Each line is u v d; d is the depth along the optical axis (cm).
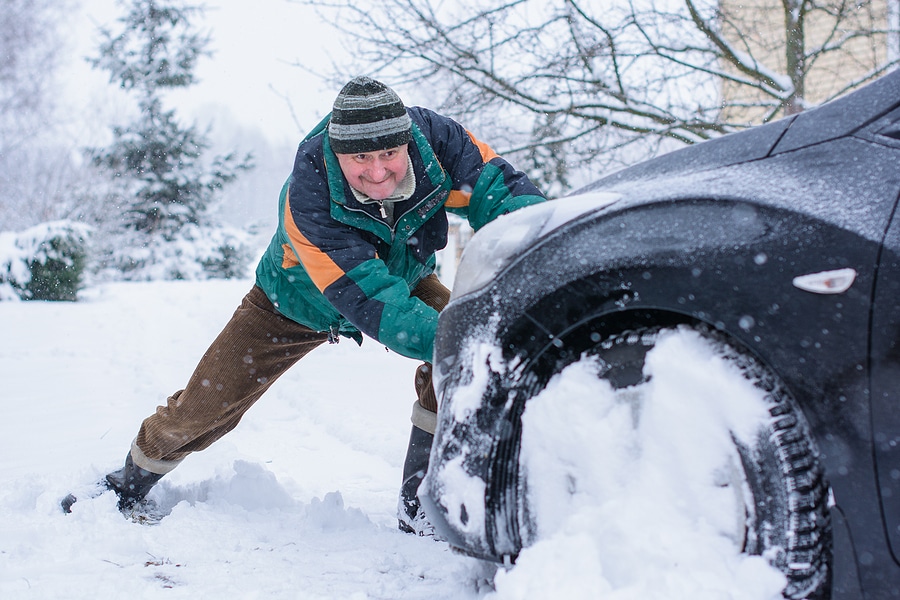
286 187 267
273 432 510
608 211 183
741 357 167
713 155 189
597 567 169
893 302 152
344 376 710
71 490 320
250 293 311
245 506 335
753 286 162
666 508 168
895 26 810
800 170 172
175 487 343
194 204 2789
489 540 187
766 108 875
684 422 169
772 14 883
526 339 187
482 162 273
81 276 1744
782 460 158
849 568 153
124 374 748
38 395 639
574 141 859
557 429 183
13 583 237
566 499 182
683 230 171
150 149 2753
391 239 268
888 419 151
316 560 262
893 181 161
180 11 2847
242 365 304
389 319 241
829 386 155
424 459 303
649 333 178
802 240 161
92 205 2733
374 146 237
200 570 250
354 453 455
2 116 2869
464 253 207
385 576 244
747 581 158
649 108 827
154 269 2692
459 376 194
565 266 182
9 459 426
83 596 226
